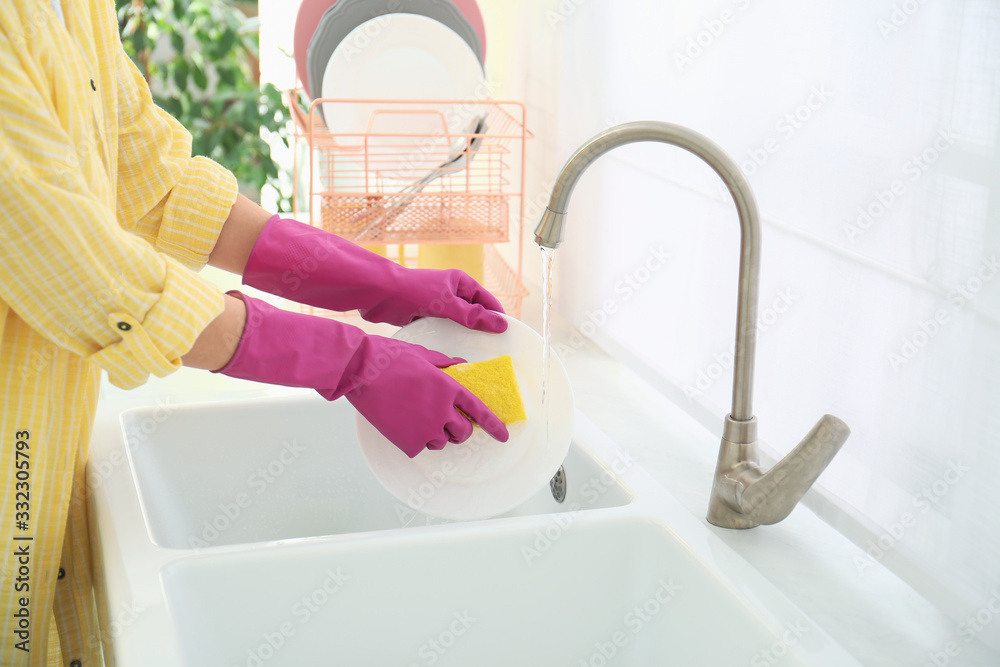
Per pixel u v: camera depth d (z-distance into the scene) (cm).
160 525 99
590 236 142
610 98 131
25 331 69
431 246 145
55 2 67
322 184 135
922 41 74
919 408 77
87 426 88
